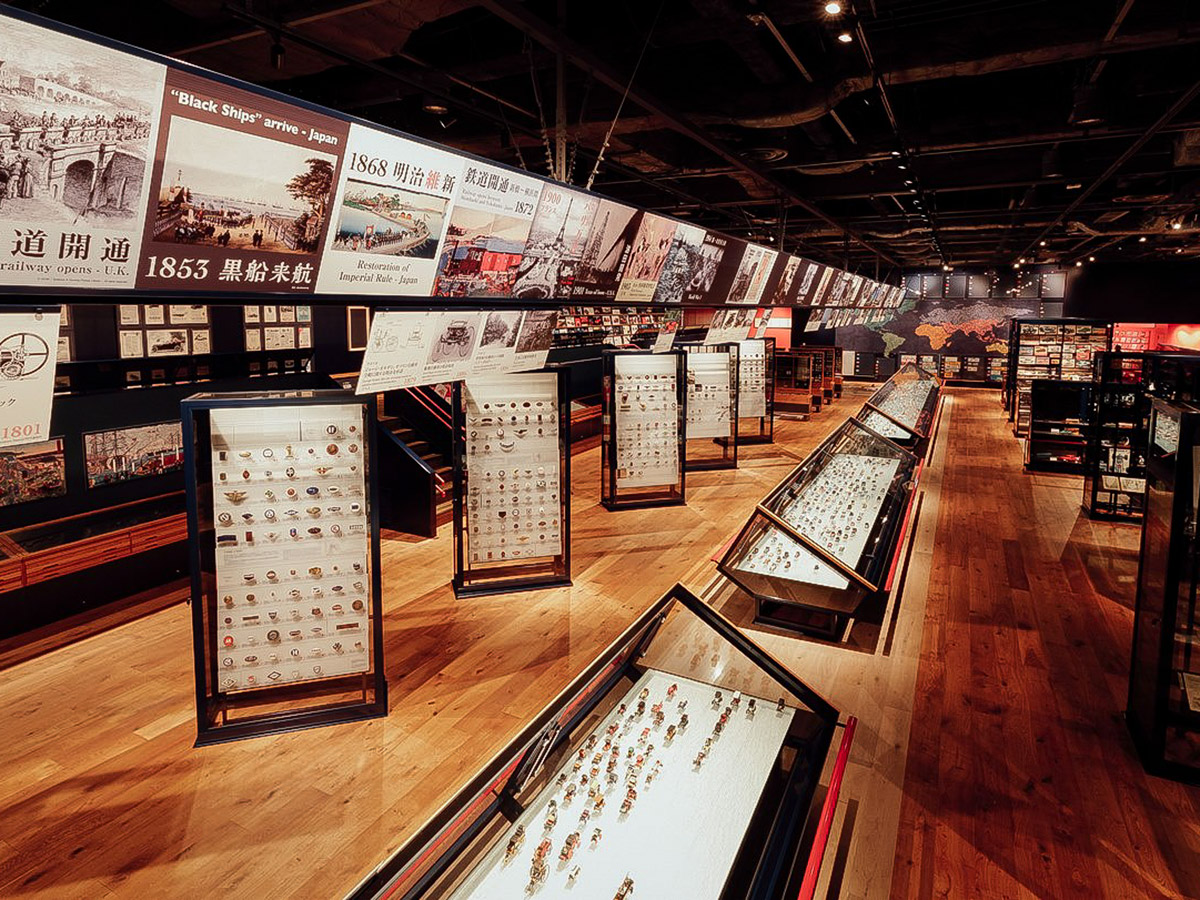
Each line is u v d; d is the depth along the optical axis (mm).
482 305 4352
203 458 4145
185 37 4688
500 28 5777
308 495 4250
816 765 3277
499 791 2658
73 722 4348
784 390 18641
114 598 6086
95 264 2436
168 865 3223
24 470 5980
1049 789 3879
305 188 2957
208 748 4109
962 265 24281
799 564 5859
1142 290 21734
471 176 3736
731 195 10922
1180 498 3764
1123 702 4781
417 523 8211
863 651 5500
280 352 9227
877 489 7492
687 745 3203
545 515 6621
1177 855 3395
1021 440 15625
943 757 4160
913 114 7504
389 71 4473
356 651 4453
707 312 22078
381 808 3627
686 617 3945
